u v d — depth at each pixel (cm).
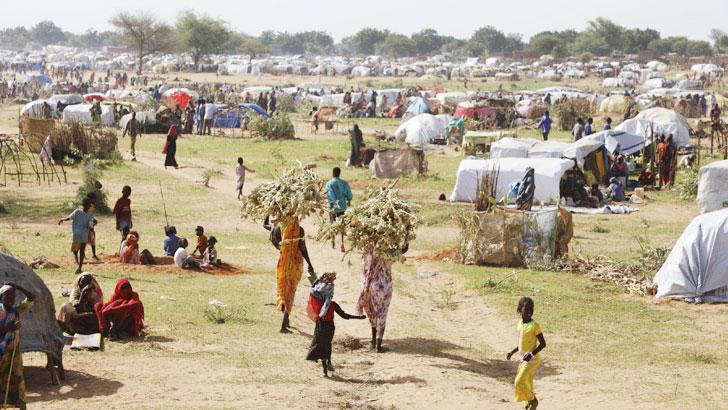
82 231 2450
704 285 2455
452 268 2906
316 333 1609
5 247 2581
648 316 2284
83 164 5075
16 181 4591
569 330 2106
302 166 2016
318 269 2766
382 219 1827
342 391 1513
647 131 6244
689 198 4494
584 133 6078
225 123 7919
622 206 4253
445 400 1480
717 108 8412
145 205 4038
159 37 19850
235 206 4122
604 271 2794
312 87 12431
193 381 1479
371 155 5541
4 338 1216
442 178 5078
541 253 2917
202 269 2642
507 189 4172
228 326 1945
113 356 1623
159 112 7662
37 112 7800
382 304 1848
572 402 1484
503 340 2045
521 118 9156
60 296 2052
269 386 1484
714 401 1477
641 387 1582
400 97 10400
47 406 1296
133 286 2286
